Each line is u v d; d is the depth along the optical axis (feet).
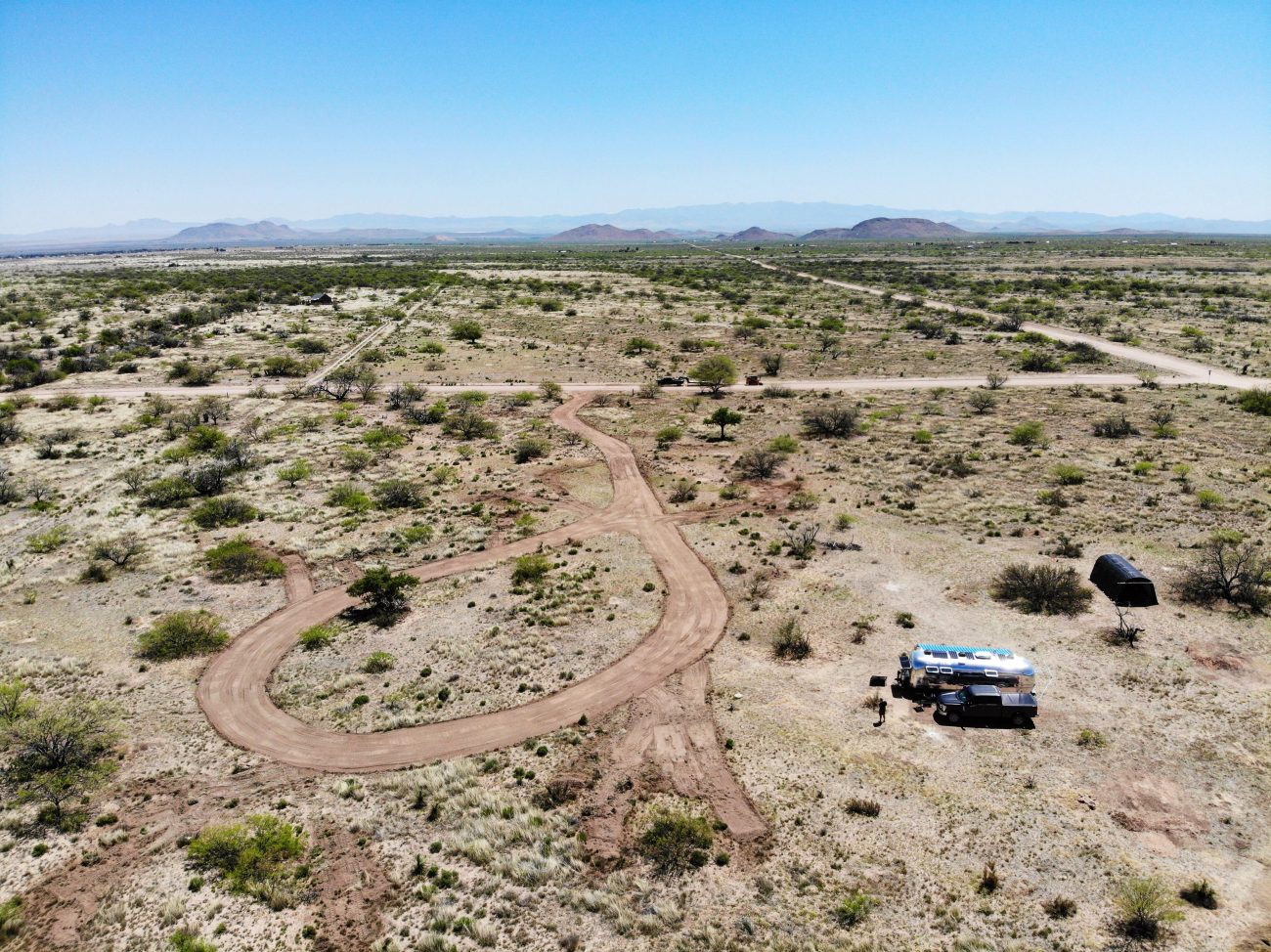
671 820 79.71
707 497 182.91
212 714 102.68
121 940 68.49
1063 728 92.99
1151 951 62.95
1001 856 74.13
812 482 190.19
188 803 86.07
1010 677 99.30
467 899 71.97
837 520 163.22
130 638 121.70
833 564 142.31
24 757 93.09
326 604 133.39
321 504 181.16
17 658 115.55
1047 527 154.40
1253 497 164.76
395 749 95.20
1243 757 86.22
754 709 99.96
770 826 79.56
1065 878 71.31
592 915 69.92
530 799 85.66
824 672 107.45
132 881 75.15
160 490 184.75
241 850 77.66
